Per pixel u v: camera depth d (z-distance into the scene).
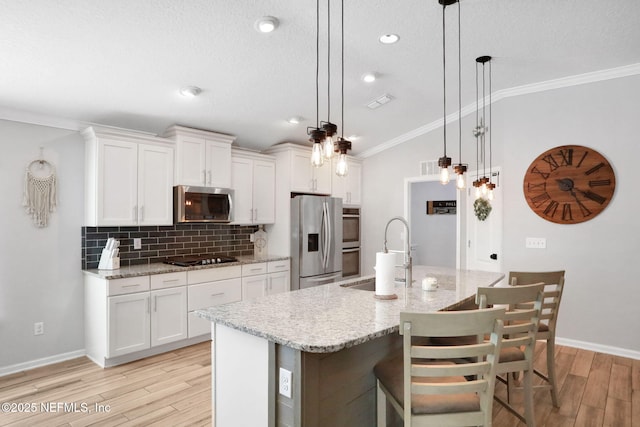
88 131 3.48
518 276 2.58
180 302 3.72
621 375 3.16
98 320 3.41
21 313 3.32
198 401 2.74
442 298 2.32
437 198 6.84
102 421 2.47
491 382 1.57
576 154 3.83
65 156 3.54
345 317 1.87
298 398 1.54
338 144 2.05
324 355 1.66
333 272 5.06
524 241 4.12
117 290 3.32
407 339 1.51
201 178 4.08
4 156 3.23
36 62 2.62
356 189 5.75
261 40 2.74
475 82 3.93
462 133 4.81
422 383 1.60
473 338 2.31
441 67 3.51
